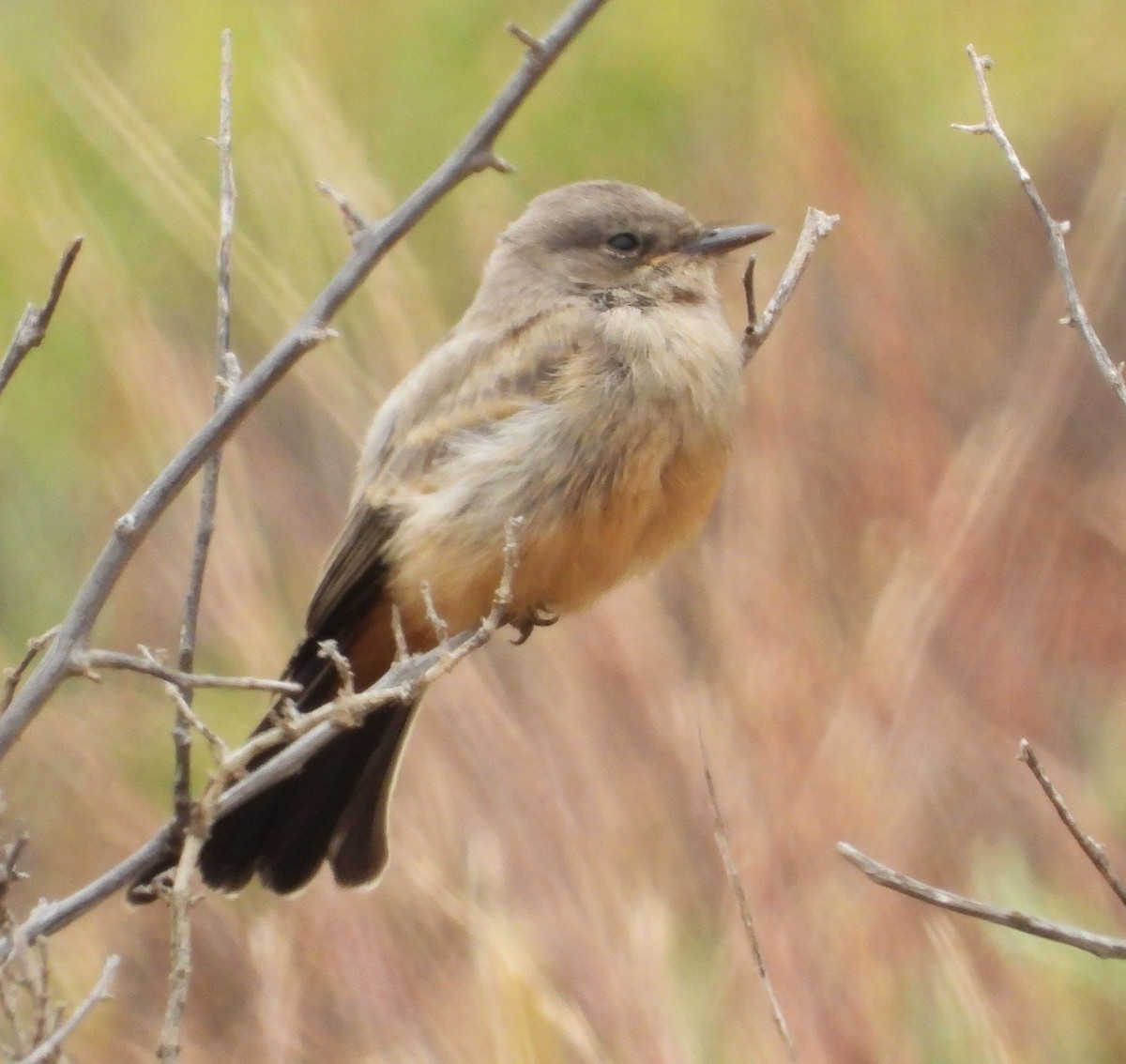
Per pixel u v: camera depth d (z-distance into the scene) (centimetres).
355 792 850
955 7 1314
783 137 1217
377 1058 910
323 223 1124
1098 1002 933
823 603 1055
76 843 1070
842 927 949
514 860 960
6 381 553
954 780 1030
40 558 1173
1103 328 1207
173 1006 533
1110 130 1277
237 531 1077
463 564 853
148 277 1214
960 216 1288
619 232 911
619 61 1284
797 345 1130
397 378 1088
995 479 1085
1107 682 1091
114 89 1167
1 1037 750
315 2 1289
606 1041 891
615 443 845
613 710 1012
